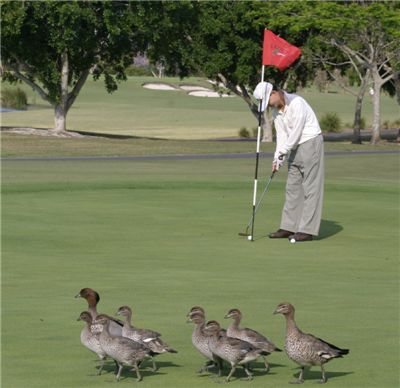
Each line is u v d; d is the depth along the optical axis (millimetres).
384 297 13352
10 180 30891
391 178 34844
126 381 9117
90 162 43312
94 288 13844
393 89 78125
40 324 11445
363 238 19938
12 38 61625
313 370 9547
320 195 19672
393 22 60906
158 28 63375
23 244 18172
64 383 9016
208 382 9102
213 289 13828
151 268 15672
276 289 13922
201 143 59719
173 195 26750
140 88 140875
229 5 68500
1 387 8852
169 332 11031
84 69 65500
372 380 9195
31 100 116188
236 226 21172
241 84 71625
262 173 37031
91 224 20922
